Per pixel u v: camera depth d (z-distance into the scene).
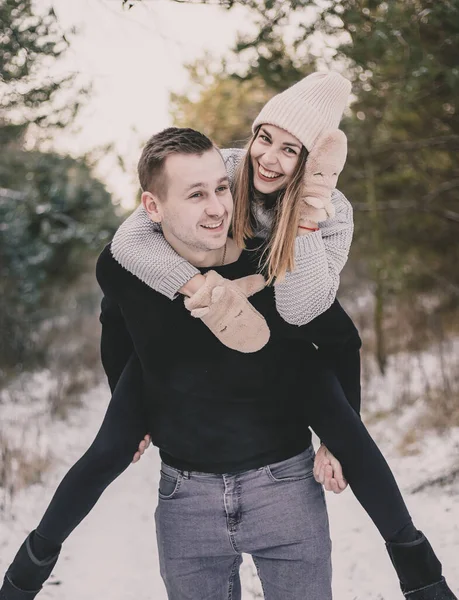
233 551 2.31
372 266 8.41
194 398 2.25
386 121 7.38
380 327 8.23
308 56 5.32
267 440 2.26
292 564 2.27
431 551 2.31
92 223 9.60
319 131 2.32
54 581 3.91
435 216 8.41
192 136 2.15
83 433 7.08
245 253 2.29
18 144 7.38
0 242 9.64
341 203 2.41
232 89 7.30
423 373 6.80
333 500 4.90
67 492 2.36
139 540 4.43
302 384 2.34
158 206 2.19
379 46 4.50
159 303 2.23
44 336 11.18
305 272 2.16
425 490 4.79
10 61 4.32
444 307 9.31
